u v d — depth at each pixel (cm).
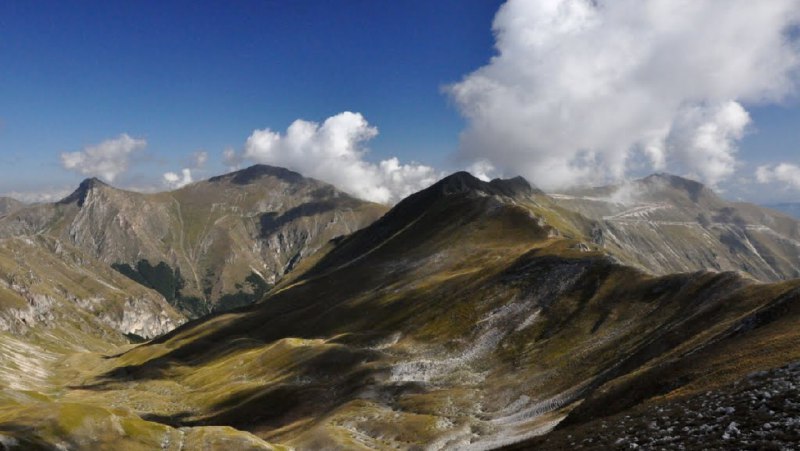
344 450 10725
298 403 15975
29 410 10350
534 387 12538
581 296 16375
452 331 17988
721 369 5666
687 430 3875
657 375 6756
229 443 11031
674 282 14312
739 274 12450
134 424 11038
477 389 13538
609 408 6962
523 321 16638
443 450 10306
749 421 3538
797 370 4244
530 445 6475
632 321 13600
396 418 12362
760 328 6925
